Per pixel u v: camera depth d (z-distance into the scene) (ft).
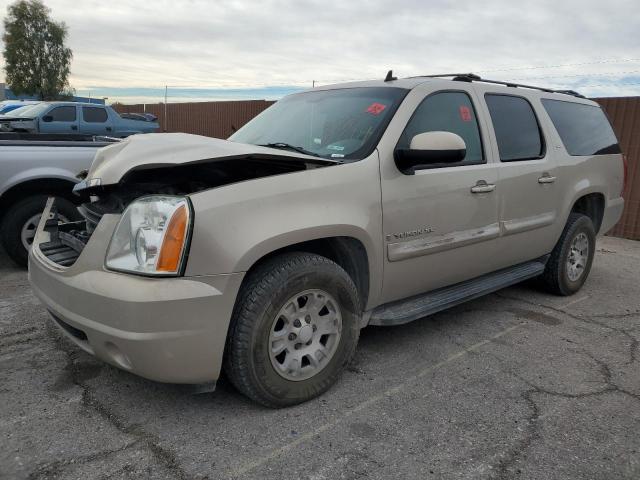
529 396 10.25
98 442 8.38
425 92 11.73
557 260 15.83
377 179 10.25
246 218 8.46
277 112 13.55
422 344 12.55
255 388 8.95
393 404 9.79
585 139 16.55
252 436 8.67
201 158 8.93
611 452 8.55
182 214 8.00
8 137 18.62
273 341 9.09
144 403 9.55
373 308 10.94
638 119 26.55
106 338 8.16
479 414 9.55
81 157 17.34
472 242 12.26
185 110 76.38
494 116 13.32
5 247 16.89
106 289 8.07
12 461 7.86
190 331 8.05
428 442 8.67
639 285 18.26
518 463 8.21
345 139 11.01
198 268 8.04
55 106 48.16
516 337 13.19
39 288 9.90
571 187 15.46
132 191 9.90
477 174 12.19
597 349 12.62
